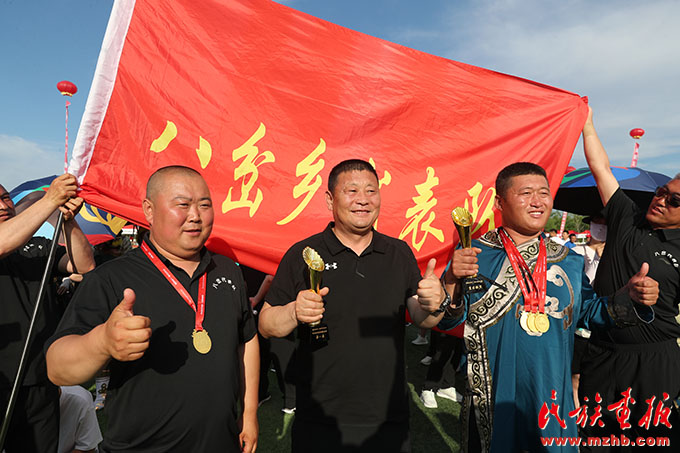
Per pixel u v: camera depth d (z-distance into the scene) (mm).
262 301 3486
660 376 2189
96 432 2443
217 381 1445
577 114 3066
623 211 2436
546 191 1824
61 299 2553
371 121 2768
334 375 1686
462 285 1627
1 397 1955
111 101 2150
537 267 1802
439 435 3180
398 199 2820
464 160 2941
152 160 2230
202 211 1546
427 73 2926
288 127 2570
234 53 2457
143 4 2254
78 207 1973
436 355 3717
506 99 3039
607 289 2391
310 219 2572
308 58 2633
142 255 1553
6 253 1700
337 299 1724
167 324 1419
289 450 2910
